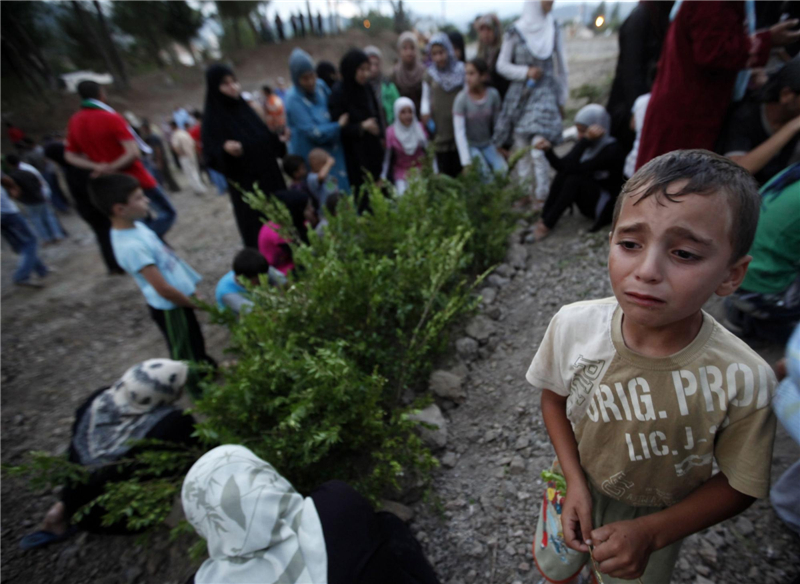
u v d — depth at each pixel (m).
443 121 4.50
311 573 1.18
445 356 2.68
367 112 4.54
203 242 6.24
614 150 3.17
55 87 22.36
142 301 4.85
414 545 1.44
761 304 1.90
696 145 2.40
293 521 1.27
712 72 2.22
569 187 3.42
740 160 2.15
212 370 2.20
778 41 2.48
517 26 3.86
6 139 16.56
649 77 3.30
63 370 3.84
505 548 1.75
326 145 4.43
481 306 3.00
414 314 2.63
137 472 1.82
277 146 4.21
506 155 4.86
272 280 3.12
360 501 1.35
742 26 2.15
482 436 2.23
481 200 3.56
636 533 0.85
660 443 0.88
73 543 2.19
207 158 3.84
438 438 2.19
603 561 0.86
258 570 1.20
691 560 1.54
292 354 2.06
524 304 2.98
